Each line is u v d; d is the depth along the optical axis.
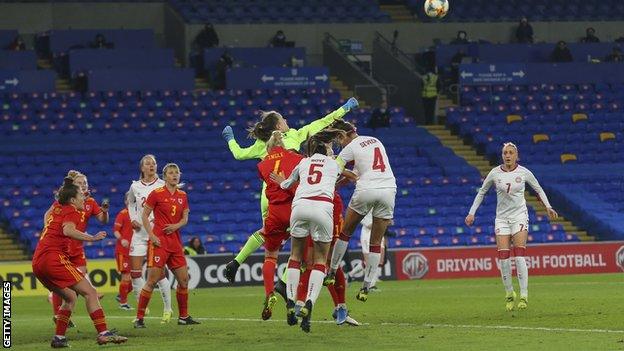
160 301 75.00
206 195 112.38
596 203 116.88
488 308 58.09
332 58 141.00
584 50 142.75
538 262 98.12
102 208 50.91
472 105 133.50
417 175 120.56
